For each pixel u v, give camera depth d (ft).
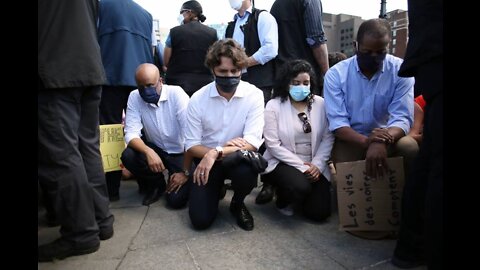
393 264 5.21
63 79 4.89
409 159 6.31
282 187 6.87
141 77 7.60
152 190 8.26
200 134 7.09
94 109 5.95
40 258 5.25
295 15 9.52
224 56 6.23
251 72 9.86
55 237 6.30
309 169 6.85
